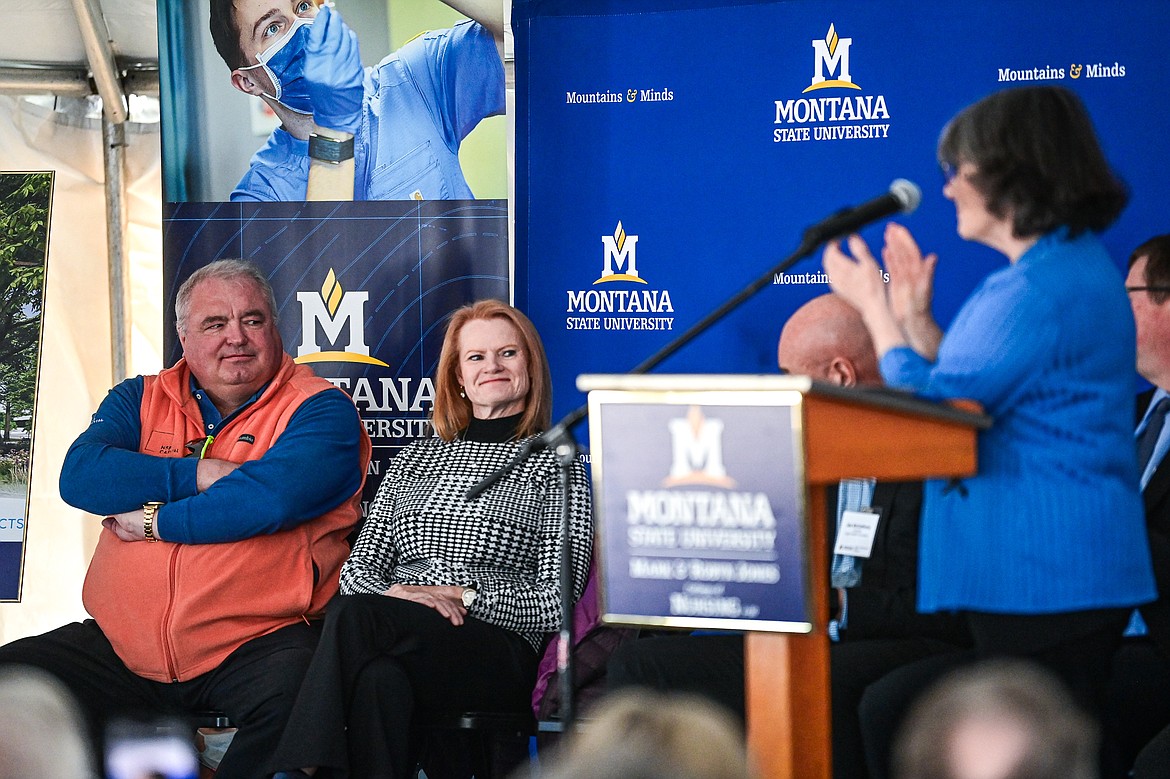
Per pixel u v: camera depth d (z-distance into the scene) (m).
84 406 9.82
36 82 9.62
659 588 4.38
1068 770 2.33
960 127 5.64
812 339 8.38
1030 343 5.26
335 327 9.44
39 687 3.21
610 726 2.32
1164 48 8.31
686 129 9.01
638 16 9.05
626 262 9.06
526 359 8.31
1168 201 8.30
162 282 9.52
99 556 8.40
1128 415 5.45
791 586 4.20
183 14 9.40
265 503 8.06
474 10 9.30
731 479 4.25
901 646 6.77
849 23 8.80
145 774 7.81
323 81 9.40
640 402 4.34
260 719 7.79
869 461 4.36
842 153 8.81
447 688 7.52
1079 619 5.26
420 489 8.23
